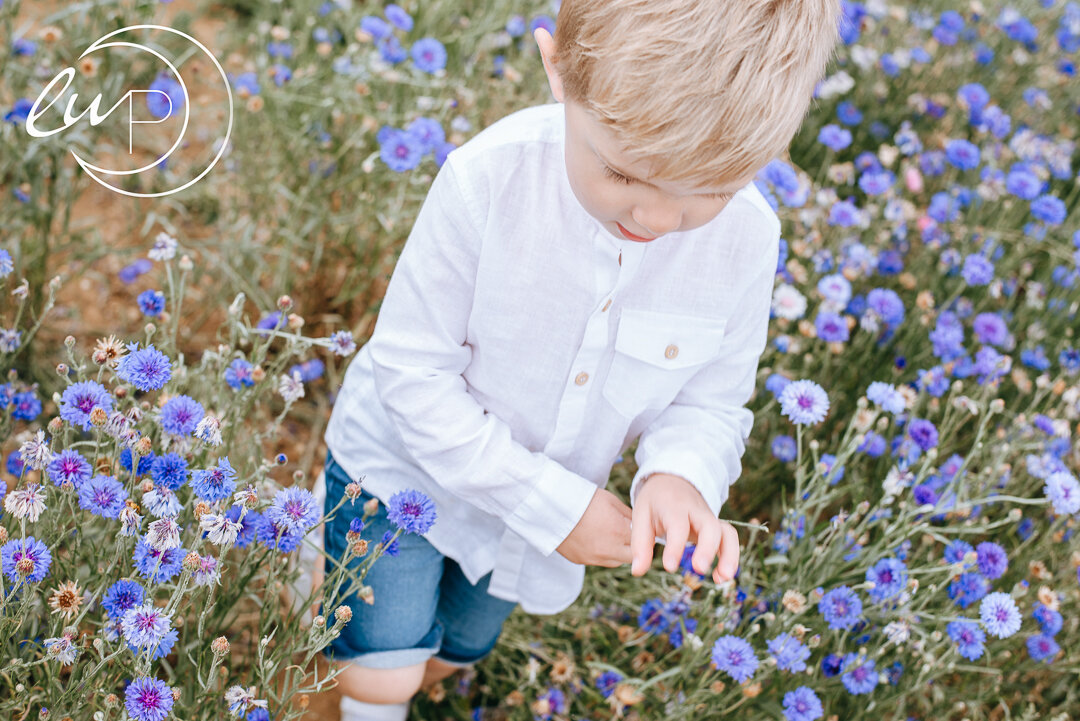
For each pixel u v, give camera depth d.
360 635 1.46
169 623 1.12
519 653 1.90
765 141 0.90
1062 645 1.89
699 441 1.28
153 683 1.13
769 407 2.00
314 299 2.43
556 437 1.31
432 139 2.07
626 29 0.87
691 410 1.34
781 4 0.87
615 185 0.96
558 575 1.47
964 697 1.85
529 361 1.25
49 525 1.30
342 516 1.47
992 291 2.39
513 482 1.23
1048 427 1.97
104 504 1.21
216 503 1.28
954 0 3.44
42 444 1.20
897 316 2.23
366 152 2.39
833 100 3.01
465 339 1.28
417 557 1.43
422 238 1.20
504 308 1.20
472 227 1.15
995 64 3.36
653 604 1.77
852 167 2.69
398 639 1.46
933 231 2.51
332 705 1.77
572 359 1.25
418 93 2.49
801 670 1.57
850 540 1.70
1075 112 3.32
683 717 1.60
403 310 1.22
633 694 1.59
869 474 2.20
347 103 2.36
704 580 1.77
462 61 2.67
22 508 1.15
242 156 2.44
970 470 2.14
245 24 3.18
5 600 1.15
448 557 1.57
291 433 2.24
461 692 1.80
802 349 2.29
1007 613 1.59
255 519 1.28
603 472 1.40
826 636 1.71
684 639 1.66
